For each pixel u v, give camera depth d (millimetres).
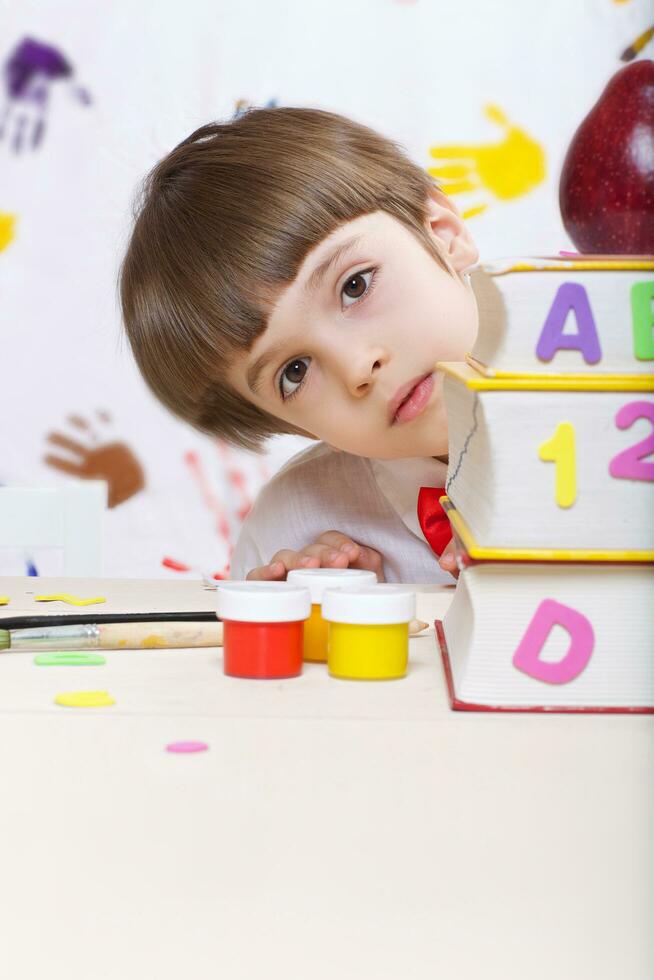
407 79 1607
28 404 1639
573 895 251
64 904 246
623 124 824
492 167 1615
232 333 803
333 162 815
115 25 1595
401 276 804
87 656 490
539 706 396
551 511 384
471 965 223
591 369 386
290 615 450
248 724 381
